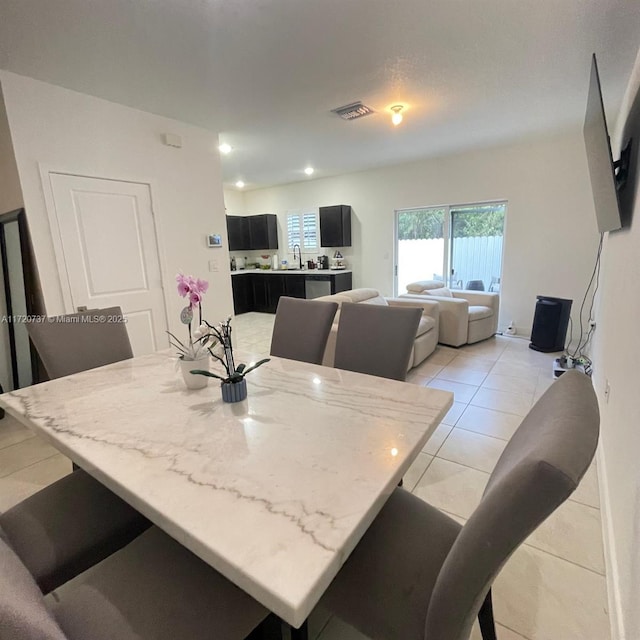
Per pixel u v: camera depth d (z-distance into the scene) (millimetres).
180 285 1430
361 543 1037
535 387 3254
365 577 942
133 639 791
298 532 736
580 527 1665
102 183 2914
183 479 918
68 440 1138
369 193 5930
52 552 1093
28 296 2764
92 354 2090
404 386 1490
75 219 2791
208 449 1055
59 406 1405
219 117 3293
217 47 2156
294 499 832
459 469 2105
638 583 979
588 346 4230
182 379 1657
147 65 2342
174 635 805
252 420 1225
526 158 4535
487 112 3355
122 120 2984
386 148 4527
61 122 2648
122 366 1882
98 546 1152
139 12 1816
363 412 1262
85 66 2334
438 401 1340
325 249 6730
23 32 1951
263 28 1986
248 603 884
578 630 1232
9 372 3090
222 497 847
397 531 1079
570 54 2332
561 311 4117
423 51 2273
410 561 981
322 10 1851
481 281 5289
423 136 4055
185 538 755
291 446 1055
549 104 3178
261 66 2398
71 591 899
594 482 1965
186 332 3596
